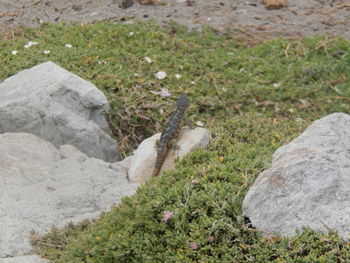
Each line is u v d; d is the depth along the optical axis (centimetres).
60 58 2158
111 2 2650
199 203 1168
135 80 2077
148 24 2475
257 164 1279
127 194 1449
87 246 1191
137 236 1161
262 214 1098
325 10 2633
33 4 2633
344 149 1175
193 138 1554
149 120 1931
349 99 2152
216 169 1279
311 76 2270
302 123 1644
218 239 1111
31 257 1238
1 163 1512
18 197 1390
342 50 2388
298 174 1093
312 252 1035
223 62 2309
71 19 2539
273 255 1061
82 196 1415
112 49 2286
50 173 1506
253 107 2122
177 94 2070
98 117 1830
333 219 1050
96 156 1752
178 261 1089
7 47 2253
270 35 2508
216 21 2562
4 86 1875
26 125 1741
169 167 1531
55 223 1345
